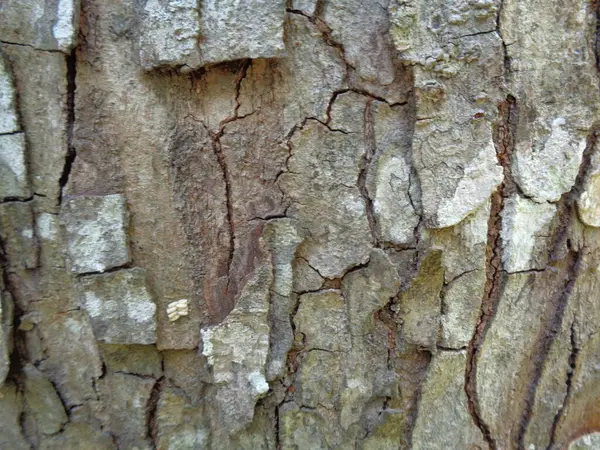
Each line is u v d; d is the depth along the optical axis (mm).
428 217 177
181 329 190
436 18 166
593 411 216
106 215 177
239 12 162
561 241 191
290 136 180
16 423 198
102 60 173
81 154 177
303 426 199
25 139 177
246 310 185
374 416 197
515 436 211
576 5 172
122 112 176
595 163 184
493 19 167
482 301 191
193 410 198
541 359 204
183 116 178
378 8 171
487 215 182
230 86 176
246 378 189
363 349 192
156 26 163
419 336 189
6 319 187
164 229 184
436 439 200
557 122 178
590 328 205
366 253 184
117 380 196
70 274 188
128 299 183
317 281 188
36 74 173
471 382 198
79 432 201
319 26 172
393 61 173
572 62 175
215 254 187
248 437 198
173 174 181
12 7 168
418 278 182
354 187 181
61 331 194
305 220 184
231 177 183
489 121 173
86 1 170
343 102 177
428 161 175
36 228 184
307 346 193
